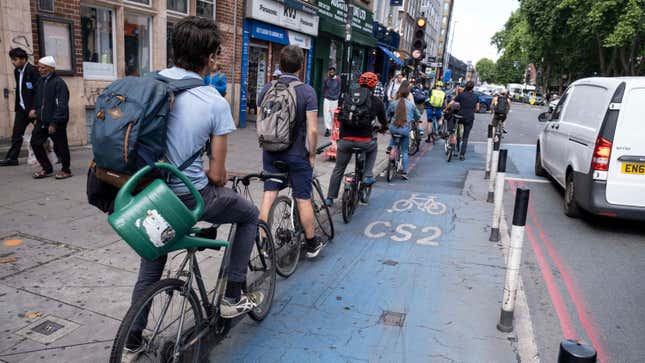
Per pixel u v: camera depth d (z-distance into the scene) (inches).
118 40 370.3
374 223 245.6
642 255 217.2
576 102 306.0
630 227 258.7
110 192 95.4
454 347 133.8
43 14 301.3
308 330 138.9
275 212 166.9
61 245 169.9
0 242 168.6
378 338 136.6
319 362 123.3
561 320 155.0
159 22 404.5
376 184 339.6
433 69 1596.9
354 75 895.7
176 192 95.7
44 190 231.5
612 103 241.6
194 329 108.3
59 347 113.3
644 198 239.9
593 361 67.7
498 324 144.9
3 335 116.3
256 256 141.9
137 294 104.7
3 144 291.3
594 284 183.9
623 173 240.5
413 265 192.5
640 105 237.3
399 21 1441.9
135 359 92.2
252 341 131.5
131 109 83.7
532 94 2748.5
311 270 182.7
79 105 335.0
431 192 320.5
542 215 277.4
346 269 185.3
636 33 1360.7
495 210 224.7
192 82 95.2
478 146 574.6
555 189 346.0
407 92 346.6
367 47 945.5
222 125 96.9
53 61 241.3
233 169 318.0
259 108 165.2
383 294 165.0
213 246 104.2
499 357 130.0
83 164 288.8
